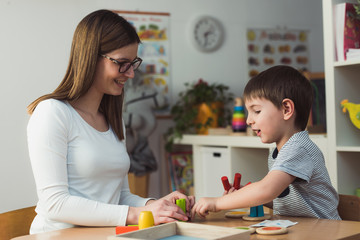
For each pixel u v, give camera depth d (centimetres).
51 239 98
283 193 119
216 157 279
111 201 123
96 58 119
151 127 301
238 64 356
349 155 199
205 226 90
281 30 369
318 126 252
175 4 337
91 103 127
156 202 114
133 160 295
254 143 245
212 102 313
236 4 356
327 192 119
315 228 98
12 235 125
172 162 323
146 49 327
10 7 205
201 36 343
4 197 201
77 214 109
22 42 208
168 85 332
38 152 110
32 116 116
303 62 377
